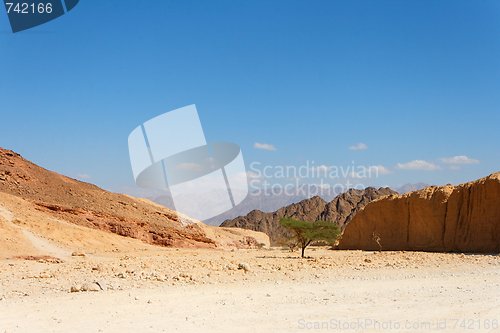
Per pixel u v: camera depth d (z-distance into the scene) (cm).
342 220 11469
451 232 4131
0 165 6550
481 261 2783
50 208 5859
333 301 1393
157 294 1538
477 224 3975
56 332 1040
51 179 7031
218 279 1936
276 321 1136
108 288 1678
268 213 12319
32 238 4331
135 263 2675
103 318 1173
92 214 6172
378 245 4684
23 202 5622
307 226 3612
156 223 6788
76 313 1229
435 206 4294
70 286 1745
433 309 1260
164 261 2881
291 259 3225
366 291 1595
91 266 2541
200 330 1056
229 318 1169
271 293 1558
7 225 4350
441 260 2892
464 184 4253
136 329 1065
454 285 1730
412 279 1953
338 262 2828
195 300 1418
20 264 2820
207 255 4041
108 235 5612
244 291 1606
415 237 4403
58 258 3534
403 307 1291
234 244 7456
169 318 1172
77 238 4956
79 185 7394
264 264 2653
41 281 1897
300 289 1652
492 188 3916
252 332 1039
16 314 1220
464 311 1233
